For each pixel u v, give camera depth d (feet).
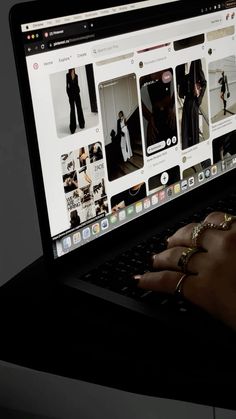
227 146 3.81
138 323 2.57
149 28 3.20
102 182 3.14
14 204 4.20
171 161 3.47
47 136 2.86
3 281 4.37
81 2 2.89
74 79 2.93
